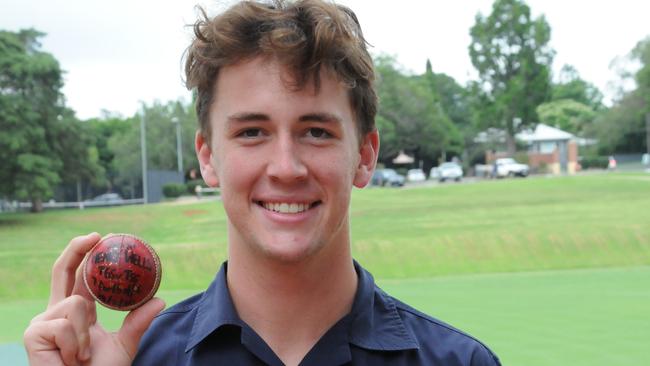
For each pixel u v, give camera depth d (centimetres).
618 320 1109
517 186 4472
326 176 216
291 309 228
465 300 1362
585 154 8306
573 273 1858
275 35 208
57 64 4544
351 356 226
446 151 8288
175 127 7450
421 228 2725
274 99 213
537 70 6950
